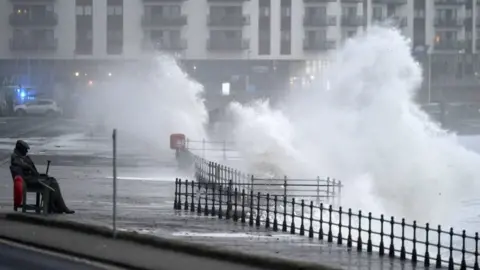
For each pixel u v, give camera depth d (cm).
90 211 6938
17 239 5553
